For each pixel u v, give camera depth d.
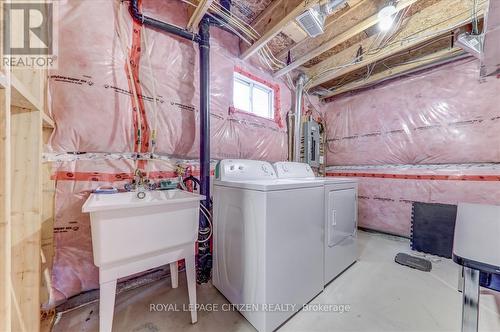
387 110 2.92
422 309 1.39
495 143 2.15
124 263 1.03
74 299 1.37
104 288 0.98
